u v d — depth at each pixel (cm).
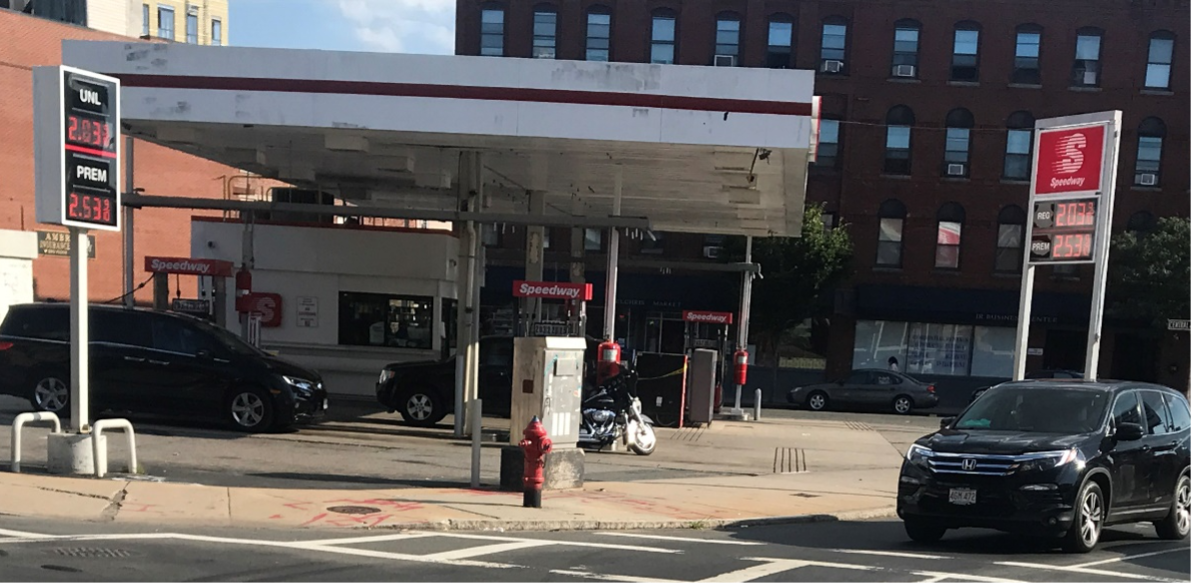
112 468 1253
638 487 1378
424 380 1920
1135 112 3934
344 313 2347
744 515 1212
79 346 1184
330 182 2431
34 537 862
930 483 1023
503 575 788
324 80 1573
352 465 1426
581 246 2661
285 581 734
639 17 4097
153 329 1680
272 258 2336
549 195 2450
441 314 2334
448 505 1120
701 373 2372
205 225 2364
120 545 843
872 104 4019
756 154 1631
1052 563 952
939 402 3991
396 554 861
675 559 895
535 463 1138
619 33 4106
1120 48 3938
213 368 1659
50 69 1128
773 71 1528
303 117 1576
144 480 1173
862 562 917
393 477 1345
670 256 4138
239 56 1579
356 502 1113
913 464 1052
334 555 845
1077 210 1627
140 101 1589
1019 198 3975
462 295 1839
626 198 2389
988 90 3984
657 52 4106
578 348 1337
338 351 2331
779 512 1252
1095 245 1608
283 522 1005
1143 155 3953
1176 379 3906
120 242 3903
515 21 4138
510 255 3000
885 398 3506
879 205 4028
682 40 4084
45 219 1134
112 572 739
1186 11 3909
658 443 1978
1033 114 3972
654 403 2289
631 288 4069
